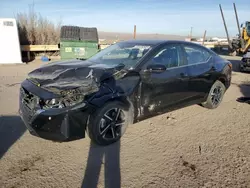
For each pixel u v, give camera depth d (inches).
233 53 831.7
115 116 134.1
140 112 146.1
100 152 126.0
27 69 434.9
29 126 122.0
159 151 128.0
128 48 167.2
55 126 113.8
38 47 605.0
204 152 128.0
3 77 344.2
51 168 110.3
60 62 163.6
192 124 168.2
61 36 561.6
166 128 159.8
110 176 105.3
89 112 121.5
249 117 185.5
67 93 115.8
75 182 100.7
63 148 129.2
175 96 163.9
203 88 186.1
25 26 646.5
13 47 501.7
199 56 184.7
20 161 115.1
